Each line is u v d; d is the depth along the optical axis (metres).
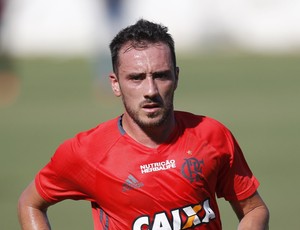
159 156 15.93
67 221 33.16
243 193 16.77
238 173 16.64
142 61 15.52
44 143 52.28
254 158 46.25
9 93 81.56
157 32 15.72
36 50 120.00
